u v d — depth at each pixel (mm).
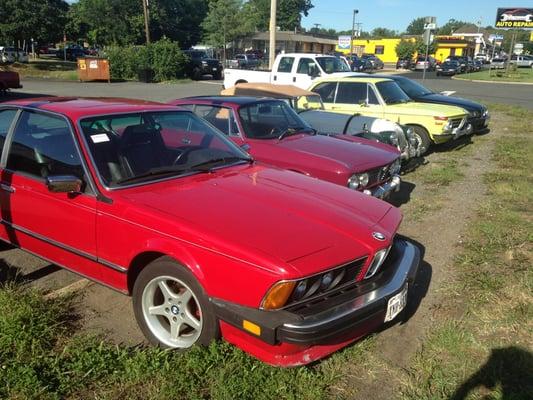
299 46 70812
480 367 3150
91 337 3316
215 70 34812
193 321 3084
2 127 4199
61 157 3639
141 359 3021
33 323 3352
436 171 8617
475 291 4137
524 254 4898
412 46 61656
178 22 60750
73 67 42344
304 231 2998
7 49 41344
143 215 3137
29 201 3854
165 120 4105
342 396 2871
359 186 5289
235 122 6000
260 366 3004
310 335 2604
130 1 55906
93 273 3566
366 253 2971
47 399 2727
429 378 3035
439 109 10031
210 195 3383
